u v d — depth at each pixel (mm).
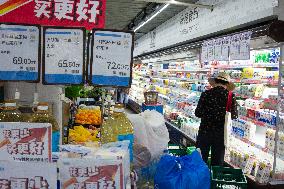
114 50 1956
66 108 2781
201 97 5246
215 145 5172
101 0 2357
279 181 4562
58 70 1929
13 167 1261
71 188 1279
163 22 11820
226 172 4172
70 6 2334
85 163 1281
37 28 1890
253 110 5094
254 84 5598
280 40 4297
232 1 6395
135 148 2059
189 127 7785
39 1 2301
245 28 5488
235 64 6383
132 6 9805
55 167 1266
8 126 1332
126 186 1399
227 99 5055
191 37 8203
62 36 1914
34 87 2266
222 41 5754
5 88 2268
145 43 15328
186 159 2195
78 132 2412
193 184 2045
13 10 2275
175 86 10734
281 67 4402
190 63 9977
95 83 1957
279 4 4555
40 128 1340
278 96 4426
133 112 16203
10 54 1886
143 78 17984
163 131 2363
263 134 5461
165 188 2020
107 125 2004
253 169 4848
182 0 8414
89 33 1949
